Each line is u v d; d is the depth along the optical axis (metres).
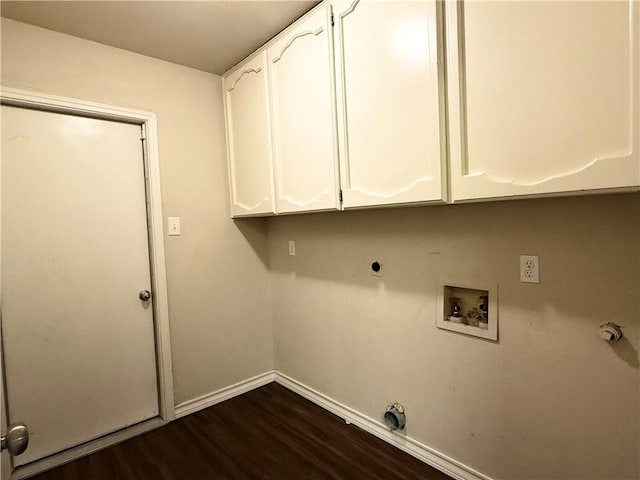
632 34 0.87
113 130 2.02
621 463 1.19
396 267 1.82
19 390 1.76
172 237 2.20
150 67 2.10
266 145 2.00
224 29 1.83
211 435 2.02
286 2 1.62
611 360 1.20
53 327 1.85
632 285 1.14
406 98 1.31
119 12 1.65
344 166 1.56
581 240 1.24
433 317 1.68
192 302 2.29
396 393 1.87
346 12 1.49
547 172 1.02
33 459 1.80
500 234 1.44
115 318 2.04
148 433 2.05
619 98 0.89
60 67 1.81
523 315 1.39
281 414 2.23
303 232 2.36
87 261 1.95
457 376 1.61
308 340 2.39
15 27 1.69
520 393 1.42
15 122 1.74
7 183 1.72
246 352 2.56
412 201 1.31
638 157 0.87
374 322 1.95
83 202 1.93
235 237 2.49
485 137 1.14
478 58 1.14
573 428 1.29
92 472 1.74
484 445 1.54
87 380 1.96
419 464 1.73
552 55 0.99
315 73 1.65
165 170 2.16
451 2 1.18
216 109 2.38
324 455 1.82
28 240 1.77
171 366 2.19
